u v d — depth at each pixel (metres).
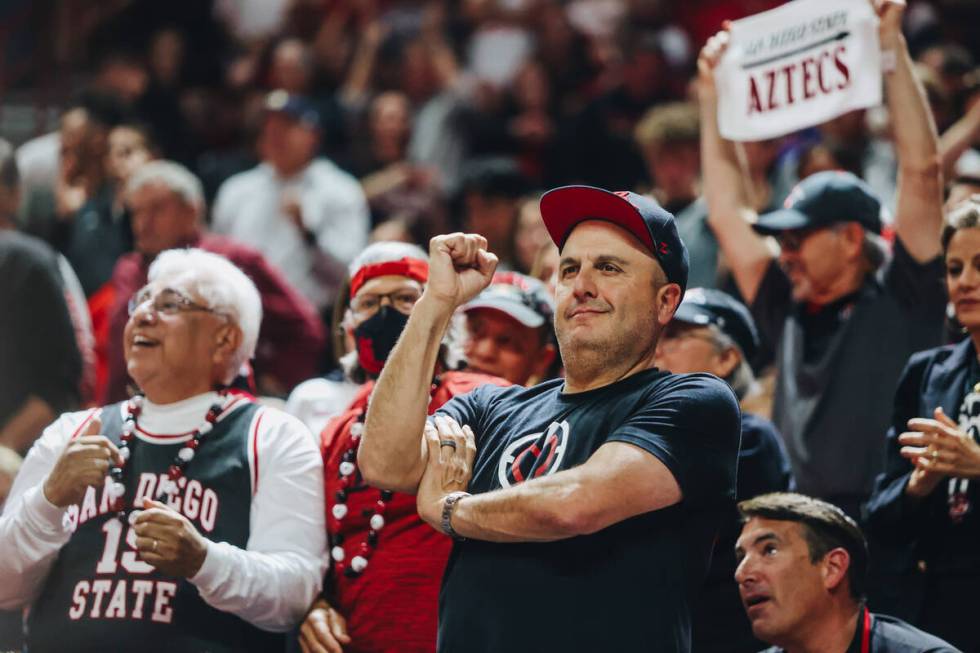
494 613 4.64
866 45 7.06
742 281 7.72
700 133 10.41
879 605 6.34
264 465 6.05
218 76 16.62
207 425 6.12
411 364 4.93
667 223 4.87
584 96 15.86
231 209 12.62
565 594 4.59
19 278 8.45
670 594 4.61
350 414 6.42
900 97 7.05
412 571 5.91
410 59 15.81
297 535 5.98
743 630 6.38
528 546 4.68
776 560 5.91
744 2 17.27
